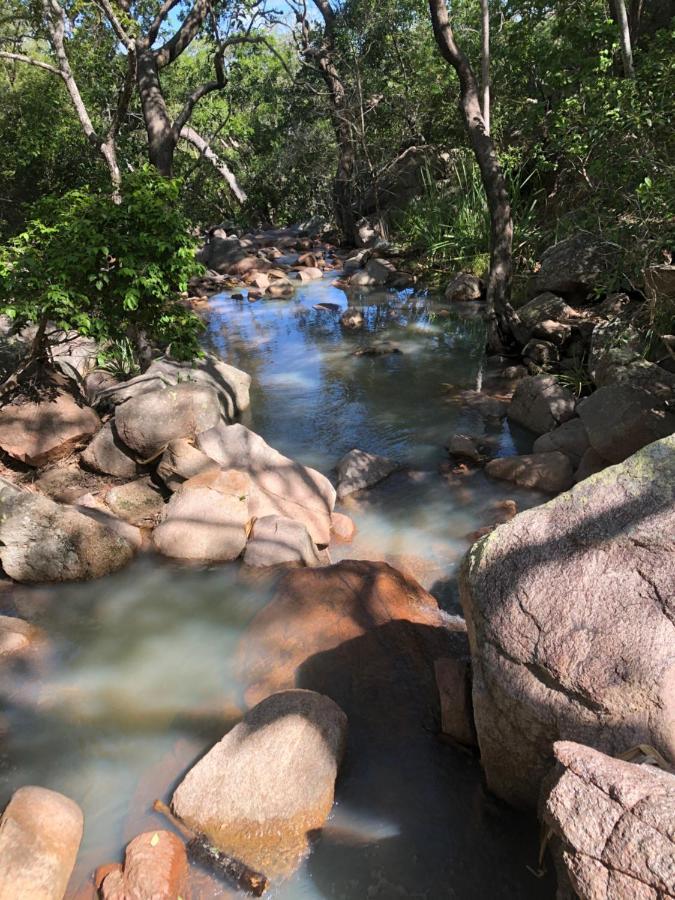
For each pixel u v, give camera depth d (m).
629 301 7.18
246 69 22.77
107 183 11.57
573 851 1.75
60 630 4.01
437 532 4.90
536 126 9.94
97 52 16.45
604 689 2.22
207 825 2.69
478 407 6.98
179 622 4.04
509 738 2.50
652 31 10.04
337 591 3.89
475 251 12.58
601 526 2.47
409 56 17.36
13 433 5.54
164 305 5.86
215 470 5.02
